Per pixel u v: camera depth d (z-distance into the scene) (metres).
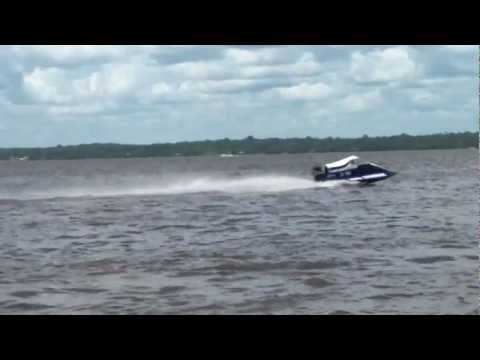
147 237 32.28
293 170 134.88
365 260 24.52
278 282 21.22
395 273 22.17
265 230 33.53
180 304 18.81
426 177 82.50
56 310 18.41
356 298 19.06
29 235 34.25
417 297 19.05
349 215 39.53
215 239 30.80
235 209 44.75
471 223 34.66
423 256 25.12
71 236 33.50
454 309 17.69
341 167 58.53
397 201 48.19
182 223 37.56
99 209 47.97
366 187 61.81
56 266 24.89
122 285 21.31
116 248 29.02
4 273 23.62
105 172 161.00
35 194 68.94
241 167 167.88
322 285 20.69
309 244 28.55
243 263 24.38
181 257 26.02
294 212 41.84
